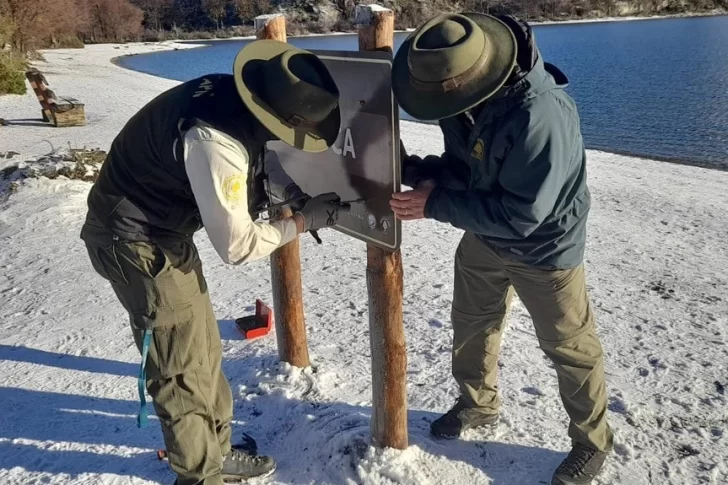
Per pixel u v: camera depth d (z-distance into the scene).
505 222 2.18
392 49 2.33
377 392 2.66
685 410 3.15
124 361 3.73
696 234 6.38
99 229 2.23
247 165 2.09
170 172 2.14
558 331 2.43
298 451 2.88
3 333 4.13
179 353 2.30
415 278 5.01
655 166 10.45
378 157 2.37
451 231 6.39
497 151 2.13
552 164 2.05
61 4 42.16
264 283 4.94
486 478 2.66
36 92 14.11
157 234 2.22
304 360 3.50
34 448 2.94
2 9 31.33
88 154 8.29
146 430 3.07
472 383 2.86
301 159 2.88
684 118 16.67
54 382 3.51
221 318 4.29
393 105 2.24
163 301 2.24
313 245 5.89
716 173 9.88
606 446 2.62
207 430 2.42
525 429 2.98
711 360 3.65
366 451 2.74
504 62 2.01
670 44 43.81
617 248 5.88
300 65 2.08
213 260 5.52
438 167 2.68
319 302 4.54
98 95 20.09
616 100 20.06
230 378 3.49
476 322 2.73
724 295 4.67
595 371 2.49
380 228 2.45
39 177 7.49
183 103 2.09
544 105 2.05
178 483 2.49
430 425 2.99
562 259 2.32
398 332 2.57
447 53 1.98
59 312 4.44
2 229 6.35
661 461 2.77
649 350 3.78
